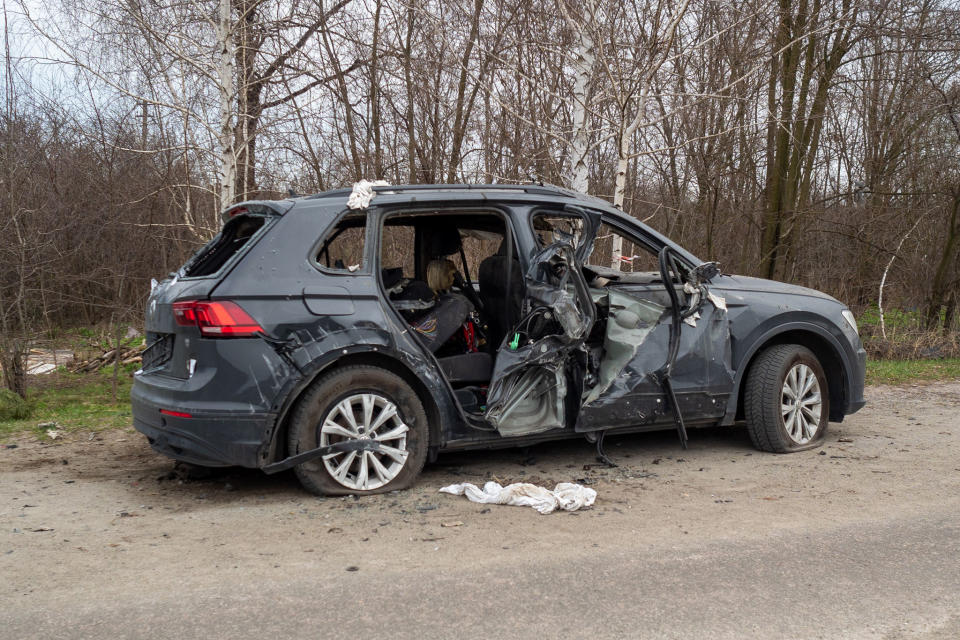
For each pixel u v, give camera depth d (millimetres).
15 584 3246
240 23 8438
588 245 4844
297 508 4324
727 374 5426
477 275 6027
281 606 3020
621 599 3084
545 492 4410
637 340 5137
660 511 4277
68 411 7543
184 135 8523
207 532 3932
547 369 4742
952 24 14125
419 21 11492
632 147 14164
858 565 3459
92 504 4469
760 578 3303
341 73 11820
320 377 4414
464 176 12789
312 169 11859
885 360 11930
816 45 14344
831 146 20125
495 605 3027
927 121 15539
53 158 10602
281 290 4320
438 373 4672
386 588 3193
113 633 2791
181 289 4438
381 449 4551
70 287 10031
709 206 14688
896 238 16234
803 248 17906
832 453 5676
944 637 2775
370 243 4633
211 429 4180
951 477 5004
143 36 8250
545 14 9445
